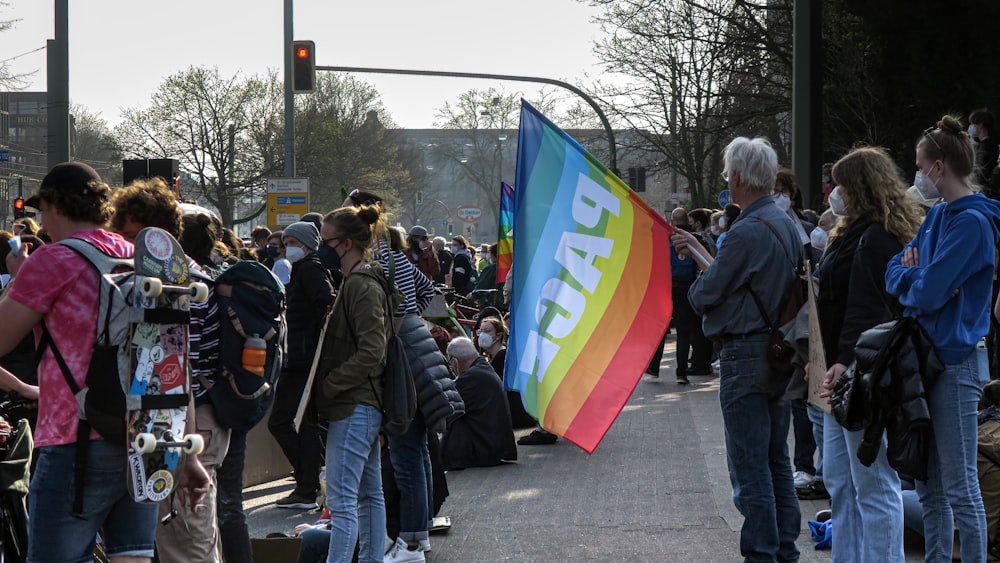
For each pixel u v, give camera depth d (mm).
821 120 13445
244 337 5480
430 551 7109
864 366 5012
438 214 115688
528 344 6082
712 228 14445
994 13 21781
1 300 4098
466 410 10195
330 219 6031
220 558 5543
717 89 32188
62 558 4102
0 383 5152
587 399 6027
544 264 6121
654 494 8648
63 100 18000
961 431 4988
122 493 4199
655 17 33031
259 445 9922
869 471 5262
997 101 22016
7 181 67750
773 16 29438
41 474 4109
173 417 4219
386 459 6938
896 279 5008
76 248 4148
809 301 5430
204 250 6152
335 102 68812
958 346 4941
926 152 4992
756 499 5691
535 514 8102
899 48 22859
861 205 5301
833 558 5477
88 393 4047
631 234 6117
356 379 5770
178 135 56344
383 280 5961
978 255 4824
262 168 57469
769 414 5812
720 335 5754
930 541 5172
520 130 6164
